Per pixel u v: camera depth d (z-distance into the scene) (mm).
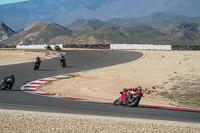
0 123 20641
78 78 58719
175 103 41438
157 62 85688
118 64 81688
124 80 59250
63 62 75812
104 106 30609
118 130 19797
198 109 35625
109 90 49500
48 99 34438
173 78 61812
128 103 30797
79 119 22641
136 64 81812
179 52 117625
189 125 22344
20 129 19328
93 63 84812
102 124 21297
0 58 110188
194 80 59625
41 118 22469
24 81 52000
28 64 83000
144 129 20312
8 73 62969
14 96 35656
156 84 56500
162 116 26297
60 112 25969
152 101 41719
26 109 26891
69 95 41000
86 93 45125
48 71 67062
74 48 199750
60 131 19188
